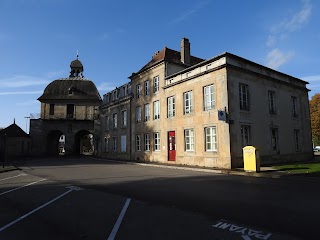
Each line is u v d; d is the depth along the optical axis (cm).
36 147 4800
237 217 596
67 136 4894
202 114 1953
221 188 987
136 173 1594
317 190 909
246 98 1919
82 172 1727
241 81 1884
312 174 1262
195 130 2012
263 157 1947
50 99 5000
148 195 880
